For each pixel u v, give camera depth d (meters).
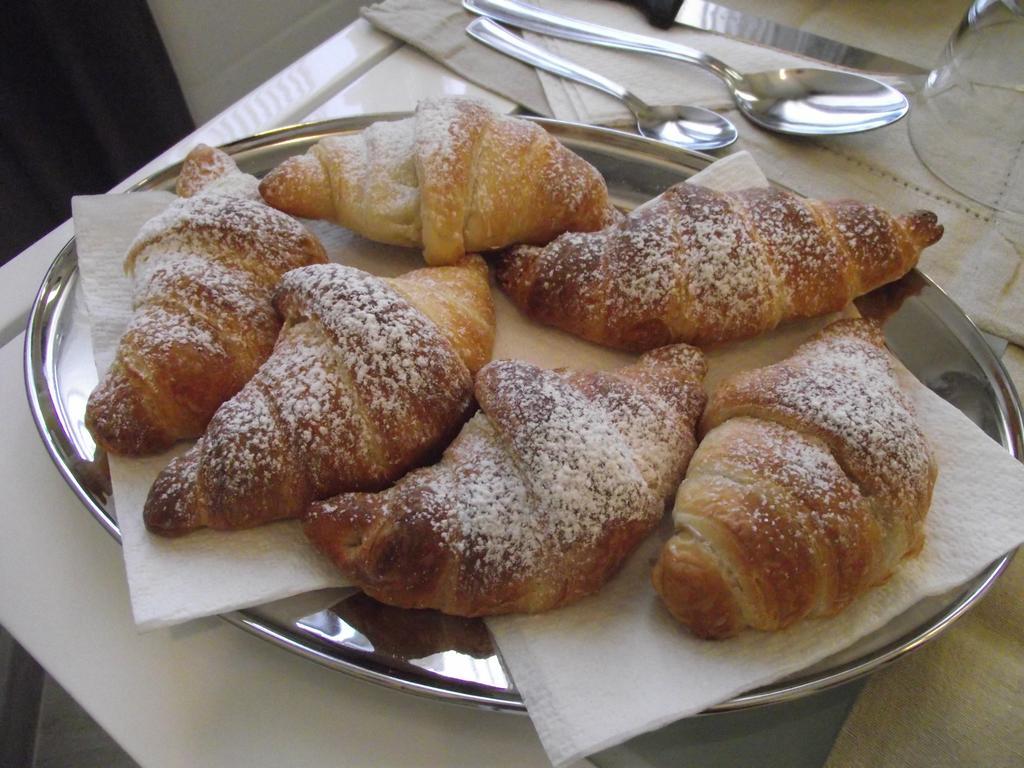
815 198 0.32
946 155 0.34
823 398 0.22
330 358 0.23
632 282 0.26
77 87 0.48
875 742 0.21
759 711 0.21
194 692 0.21
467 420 0.24
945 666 0.22
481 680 0.20
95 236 0.28
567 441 0.21
